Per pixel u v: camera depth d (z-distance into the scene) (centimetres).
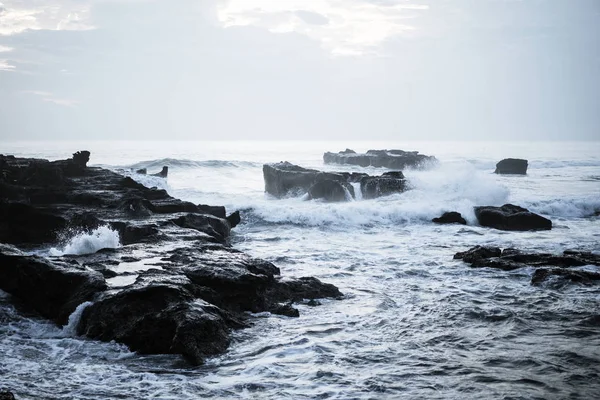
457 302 1326
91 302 1129
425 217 2747
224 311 1153
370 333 1118
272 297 1325
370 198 3431
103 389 854
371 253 1967
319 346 1041
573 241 2208
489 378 895
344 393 844
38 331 1123
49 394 829
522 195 3622
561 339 1073
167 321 1033
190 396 834
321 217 2691
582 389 855
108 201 2242
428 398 826
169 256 1491
